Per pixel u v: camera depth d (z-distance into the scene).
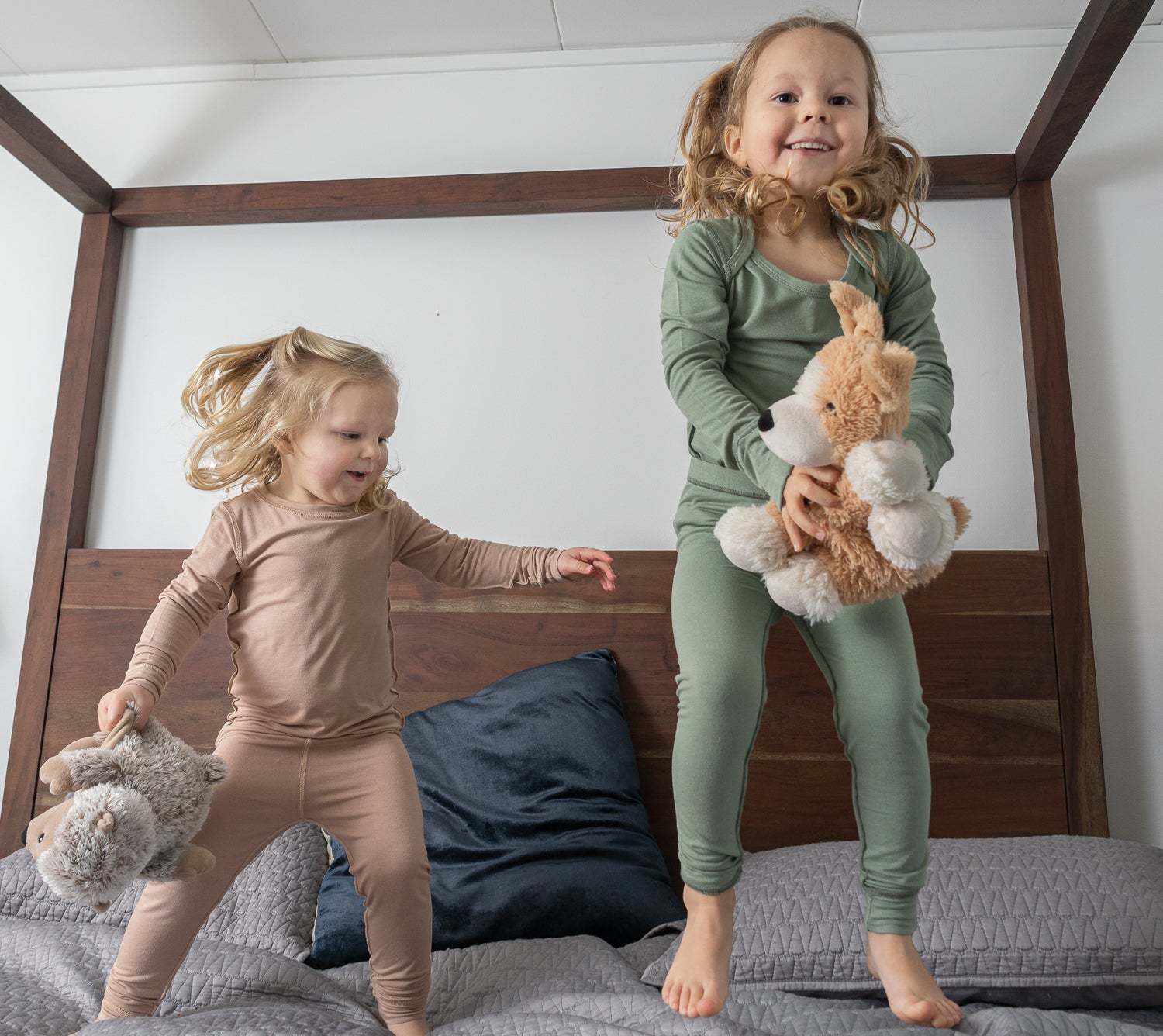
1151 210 2.21
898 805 1.15
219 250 2.39
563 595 2.10
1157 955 1.23
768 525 1.04
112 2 2.26
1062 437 2.06
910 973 1.11
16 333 2.38
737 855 1.12
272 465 1.46
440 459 2.25
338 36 2.39
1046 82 2.30
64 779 1.04
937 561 0.99
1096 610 2.05
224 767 1.18
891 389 0.97
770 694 2.00
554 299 2.30
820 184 1.36
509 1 2.26
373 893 1.26
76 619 2.15
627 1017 1.12
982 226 2.24
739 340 1.32
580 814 1.76
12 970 1.37
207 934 1.57
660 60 2.40
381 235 2.37
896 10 2.27
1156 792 1.97
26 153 2.09
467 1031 1.09
